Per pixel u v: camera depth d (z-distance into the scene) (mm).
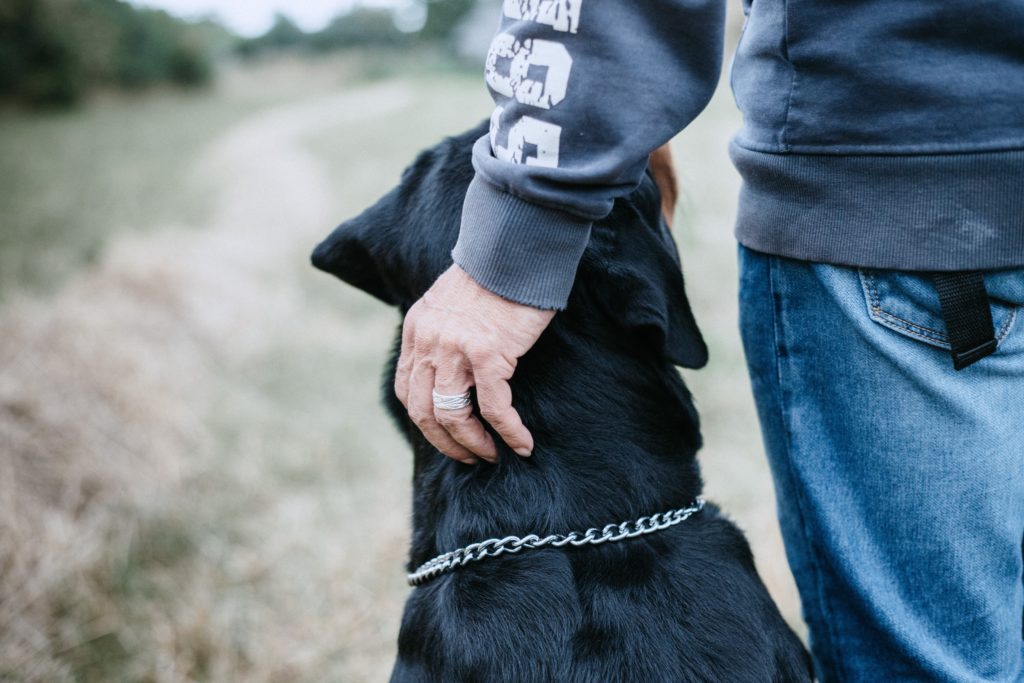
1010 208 946
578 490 1155
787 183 1051
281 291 6117
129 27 26922
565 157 948
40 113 22875
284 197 9555
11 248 6895
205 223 8242
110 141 16719
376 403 4176
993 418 1047
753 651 1115
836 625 1224
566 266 988
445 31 42250
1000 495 1071
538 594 1104
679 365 1220
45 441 3205
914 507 1095
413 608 1203
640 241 1184
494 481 1167
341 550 2895
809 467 1170
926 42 933
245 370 4645
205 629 2510
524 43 962
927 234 973
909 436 1072
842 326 1084
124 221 8281
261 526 3113
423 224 1202
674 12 935
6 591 2559
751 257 1179
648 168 1264
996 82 920
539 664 1068
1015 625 1138
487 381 1025
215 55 34281
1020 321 1025
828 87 988
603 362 1192
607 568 1128
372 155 12352
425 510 1257
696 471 1277
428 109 18922
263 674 2375
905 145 956
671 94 952
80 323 4352
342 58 40125
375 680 2322
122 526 2996
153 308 5086
